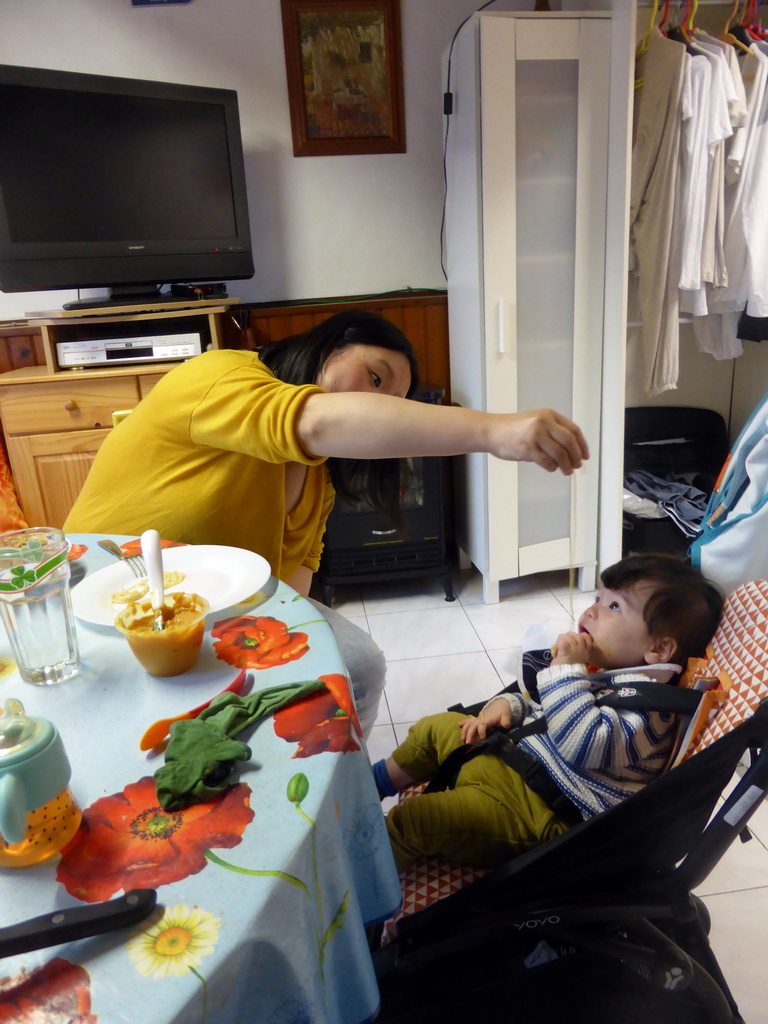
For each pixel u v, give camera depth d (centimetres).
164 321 272
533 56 220
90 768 63
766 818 157
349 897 60
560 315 248
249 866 52
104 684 76
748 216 236
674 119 224
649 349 249
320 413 93
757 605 99
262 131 273
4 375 250
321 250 286
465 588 282
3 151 229
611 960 103
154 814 58
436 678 218
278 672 76
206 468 119
